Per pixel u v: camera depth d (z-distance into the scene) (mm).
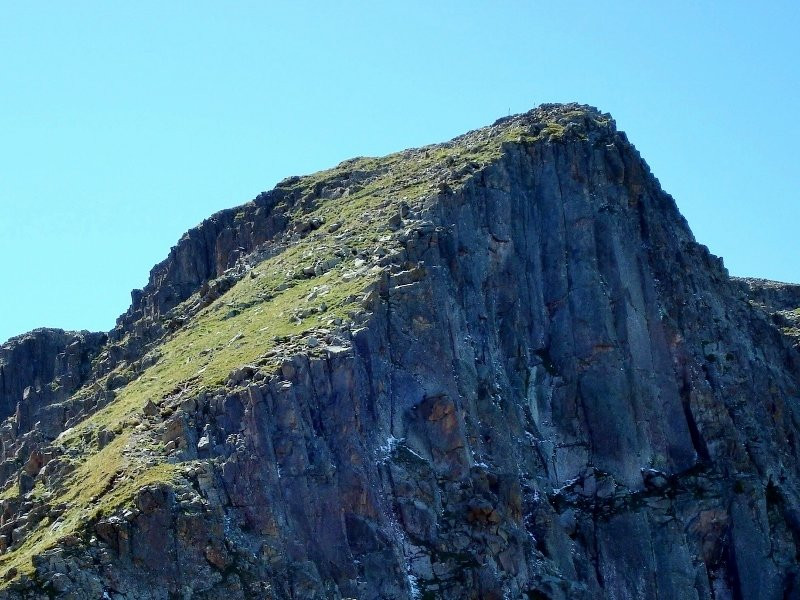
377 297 159000
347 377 148875
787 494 183125
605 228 185750
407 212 176250
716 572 175625
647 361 182625
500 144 188125
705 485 177625
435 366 159000
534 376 178000
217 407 144375
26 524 140125
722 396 185500
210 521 133625
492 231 179375
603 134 195375
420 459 154000
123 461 139750
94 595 127062
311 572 138125
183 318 196375
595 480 174500
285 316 162625
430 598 146125
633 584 169000
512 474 160750
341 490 144875
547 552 161125
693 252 199000
